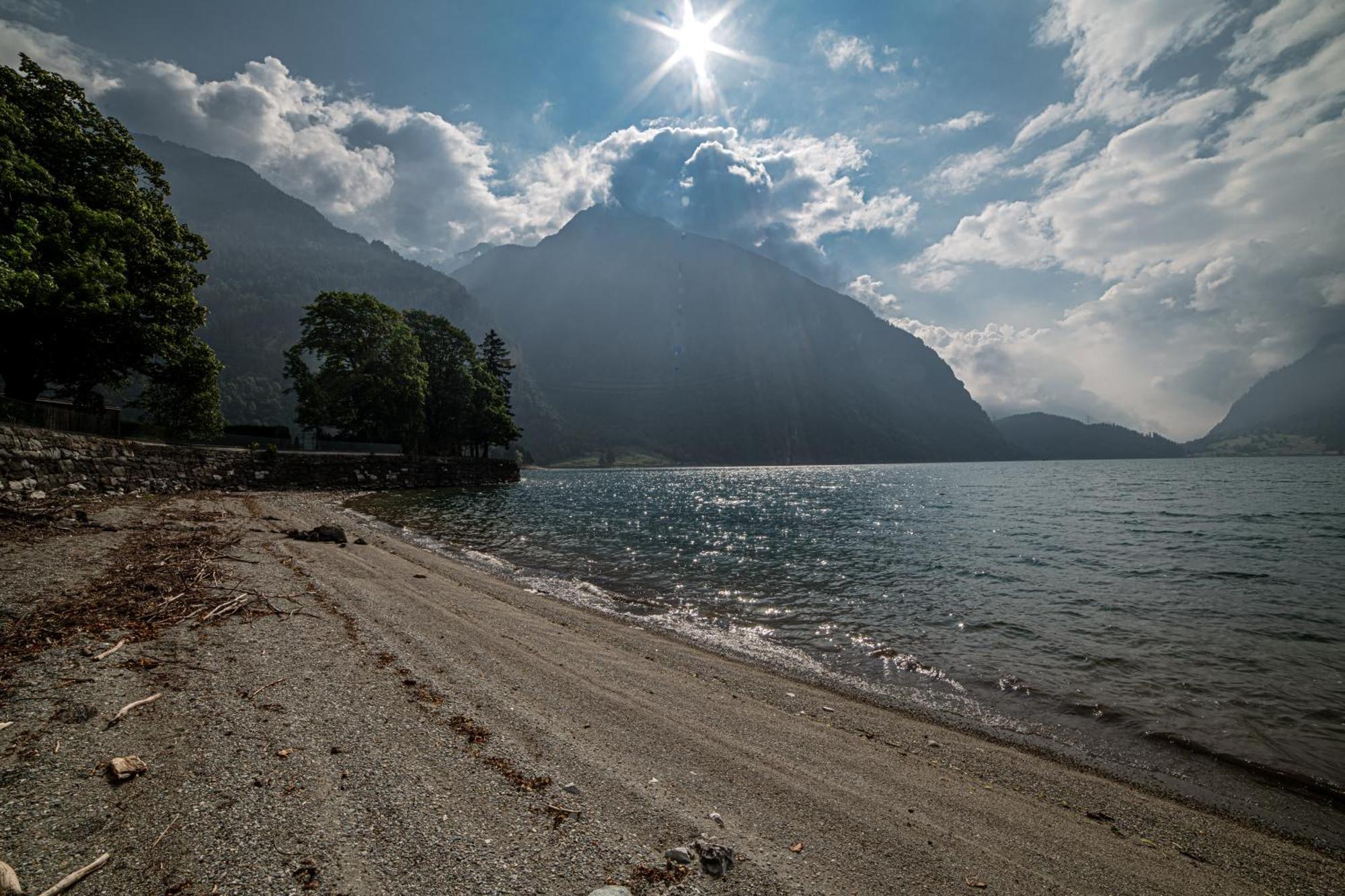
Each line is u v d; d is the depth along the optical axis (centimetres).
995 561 2036
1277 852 505
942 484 8462
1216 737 735
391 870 344
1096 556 2148
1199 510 3947
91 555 1138
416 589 1264
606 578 1712
